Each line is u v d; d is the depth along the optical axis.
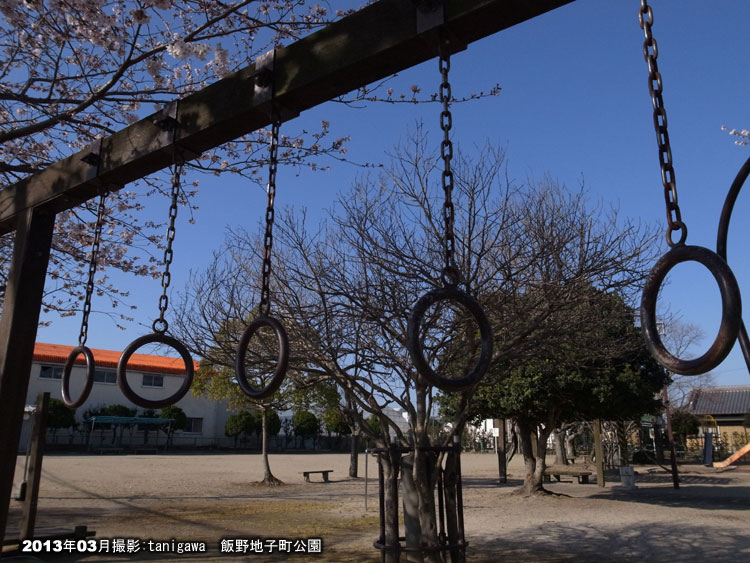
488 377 7.29
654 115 1.96
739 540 8.74
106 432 36.50
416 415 7.29
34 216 4.61
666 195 1.92
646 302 1.93
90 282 3.97
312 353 7.09
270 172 3.10
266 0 6.67
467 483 18.52
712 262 1.76
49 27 5.68
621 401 12.37
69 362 3.84
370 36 2.97
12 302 4.41
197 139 3.72
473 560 7.64
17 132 5.74
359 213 7.45
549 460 31.91
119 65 6.18
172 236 3.49
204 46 5.72
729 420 33.94
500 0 2.56
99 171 4.13
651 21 2.00
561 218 7.46
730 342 1.68
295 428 43.03
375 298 7.19
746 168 2.89
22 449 30.27
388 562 6.44
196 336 7.62
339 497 14.97
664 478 19.67
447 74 2.75
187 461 28.83
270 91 3.28
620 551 8.11
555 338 7.42
